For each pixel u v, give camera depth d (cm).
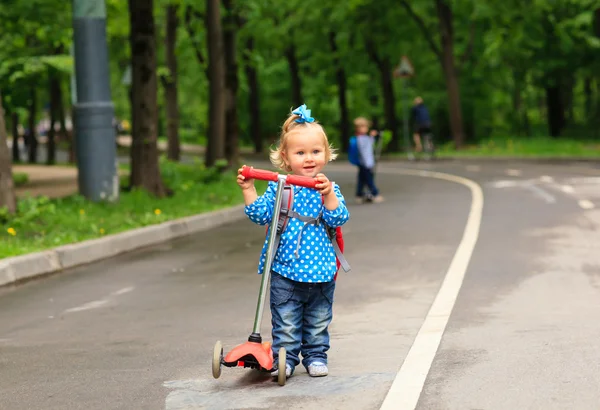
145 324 1038
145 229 1823
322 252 754
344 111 6588
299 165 747
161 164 3438
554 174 3123
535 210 2039
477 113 7012
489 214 2019
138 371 807
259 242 1781
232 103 3584
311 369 753
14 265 1409
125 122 11325
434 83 6925
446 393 685
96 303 1196
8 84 3206
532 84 6406
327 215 745
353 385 720
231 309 1102
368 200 2538
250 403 685
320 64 6266
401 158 4897
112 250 1684
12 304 1215
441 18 5209
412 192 2734
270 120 8188
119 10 4094
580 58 5906
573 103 7938
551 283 1166
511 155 4406
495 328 911
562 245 1493
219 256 1602
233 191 2672
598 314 962
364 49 6028
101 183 2259
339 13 5428
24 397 741
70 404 712
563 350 805
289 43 6144
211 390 727
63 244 1606
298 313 756
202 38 4297
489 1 4991
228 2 3575
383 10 5466
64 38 3338
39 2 3066
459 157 4619
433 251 1511
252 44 5856
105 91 2266
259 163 5103
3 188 1881
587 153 4253
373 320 991
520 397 670
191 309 1116
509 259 1377
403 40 5522
